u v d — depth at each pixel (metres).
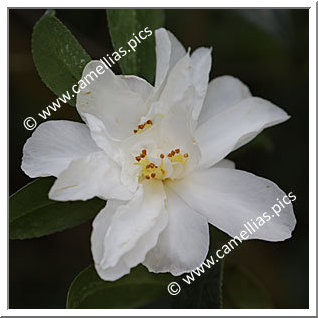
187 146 0.29
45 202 0.29
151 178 0.29
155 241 0.28
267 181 0.28
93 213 0.29
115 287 0.30
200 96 0.29
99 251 0.27
